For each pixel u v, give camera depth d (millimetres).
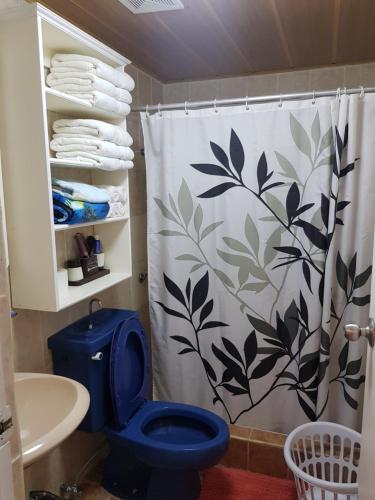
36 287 1305
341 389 1858
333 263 1751
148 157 1926
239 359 1959
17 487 618
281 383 1922
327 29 1632
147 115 1894
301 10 1448
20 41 1182
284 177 1762
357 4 1402
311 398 1874
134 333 1736
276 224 1804
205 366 2018
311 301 1797
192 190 1884
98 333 1542
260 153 1773
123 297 2066
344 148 1686
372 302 1044
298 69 2191
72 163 1336
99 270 1712
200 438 1699
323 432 1752
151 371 2246
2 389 570
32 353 1434
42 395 1278
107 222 1651
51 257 1267
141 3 1378
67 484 1637
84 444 1822
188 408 1763
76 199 1379
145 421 1682
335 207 1691
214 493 1764
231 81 2320
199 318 1980
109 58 1522
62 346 1486
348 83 2141
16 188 1268
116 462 1760
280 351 1896
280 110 1725
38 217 1260
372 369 1016
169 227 1940
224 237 1879
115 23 1551
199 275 1943
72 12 1444
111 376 1534
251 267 1865
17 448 618
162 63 2055
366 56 1996
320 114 1680
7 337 590
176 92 2430
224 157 1817
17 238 1293
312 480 1436
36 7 1138
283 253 1815
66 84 1390
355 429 1826
